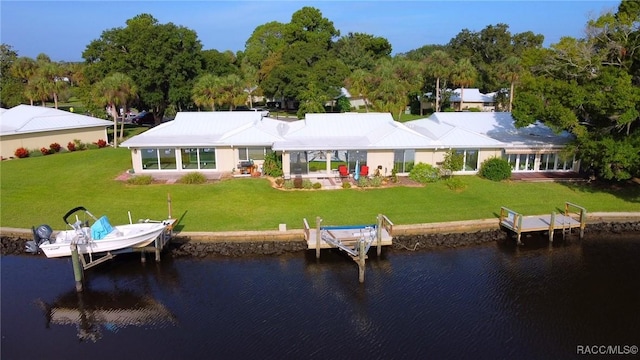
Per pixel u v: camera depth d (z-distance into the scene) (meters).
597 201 33.34
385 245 26.83
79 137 51.94
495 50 111.06
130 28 66.69
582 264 25.56
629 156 30.48
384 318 20.34
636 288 23.03
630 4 33.72
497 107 88.69
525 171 39.81
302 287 22.95
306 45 87.38
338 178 37.44
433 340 18.84
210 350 18.25
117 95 50.97
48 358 17.92
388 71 75.88
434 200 32.91
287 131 41.75
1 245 26.78
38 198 33.31
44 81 64.06
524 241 28.34
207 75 63.38
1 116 51.09
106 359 17.83
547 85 34.31
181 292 22.58
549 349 18.41
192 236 27.12
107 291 22.81
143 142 38.22
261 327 19.72
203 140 38.94
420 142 37.69
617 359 17.83
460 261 25.77
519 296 22.28
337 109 86.25
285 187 34.81
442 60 82.25
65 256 23.77
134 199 32.81
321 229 26.91
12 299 22.16
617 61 35.00
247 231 27.53
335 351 18.09
